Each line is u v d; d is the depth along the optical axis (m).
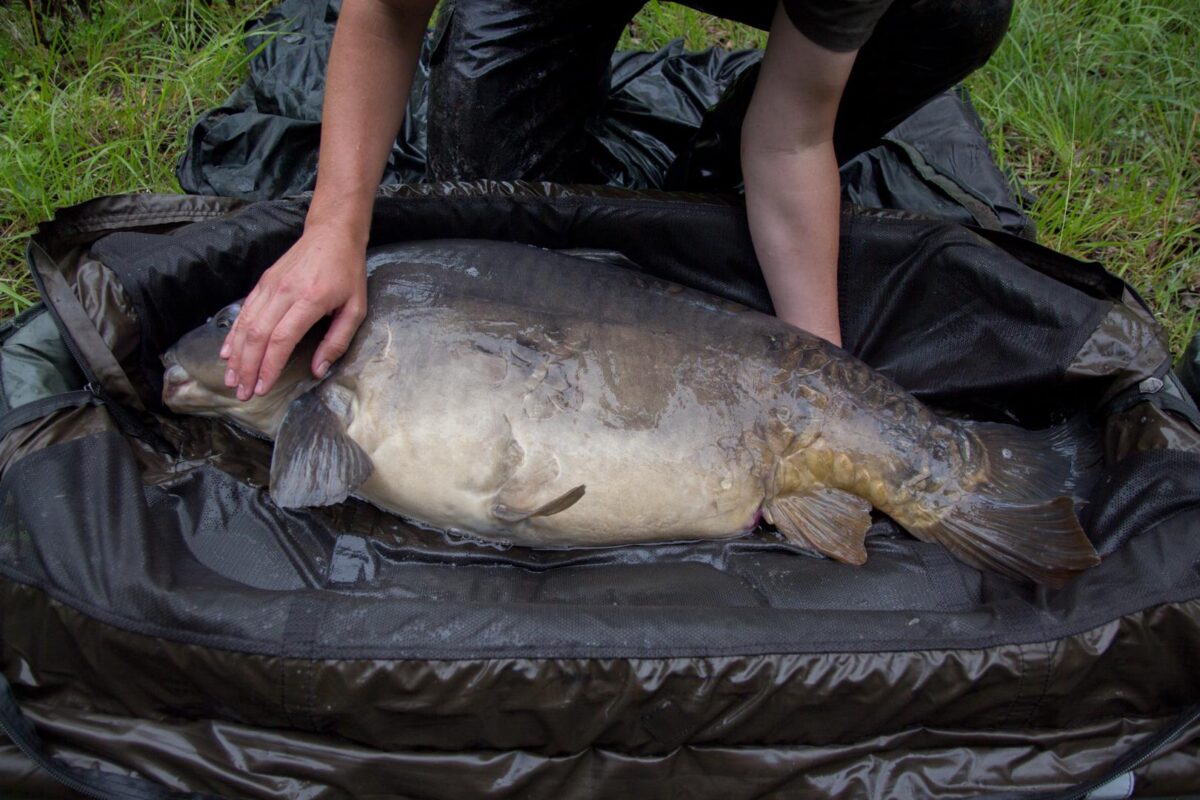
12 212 2.78
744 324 2.16
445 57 2.55
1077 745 1.78
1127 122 3.42
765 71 2.10
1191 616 1.75
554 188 2.37
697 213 2.39
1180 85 3.52
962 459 2.15
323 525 2.05
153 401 2.16
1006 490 2.14
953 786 1.73
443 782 1.67
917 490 2.11
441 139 2.60
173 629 1.61
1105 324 2.21
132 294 2.06
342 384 2.00
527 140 2.63
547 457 1.98
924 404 2.31
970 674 1.70
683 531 2.07
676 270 2.47
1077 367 2.20
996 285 2.30
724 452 2.05
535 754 1.70
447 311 2.04
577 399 2.01
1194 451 1.99
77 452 1.83
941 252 2.35
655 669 1.64
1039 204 3.19
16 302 2.57
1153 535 1.89
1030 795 1.72
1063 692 1.74
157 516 1.98
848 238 2.38
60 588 1.64
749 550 2.10
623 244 2.43
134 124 2.99
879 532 2.18
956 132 3.08
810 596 2.00
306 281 1.83
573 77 2.62
